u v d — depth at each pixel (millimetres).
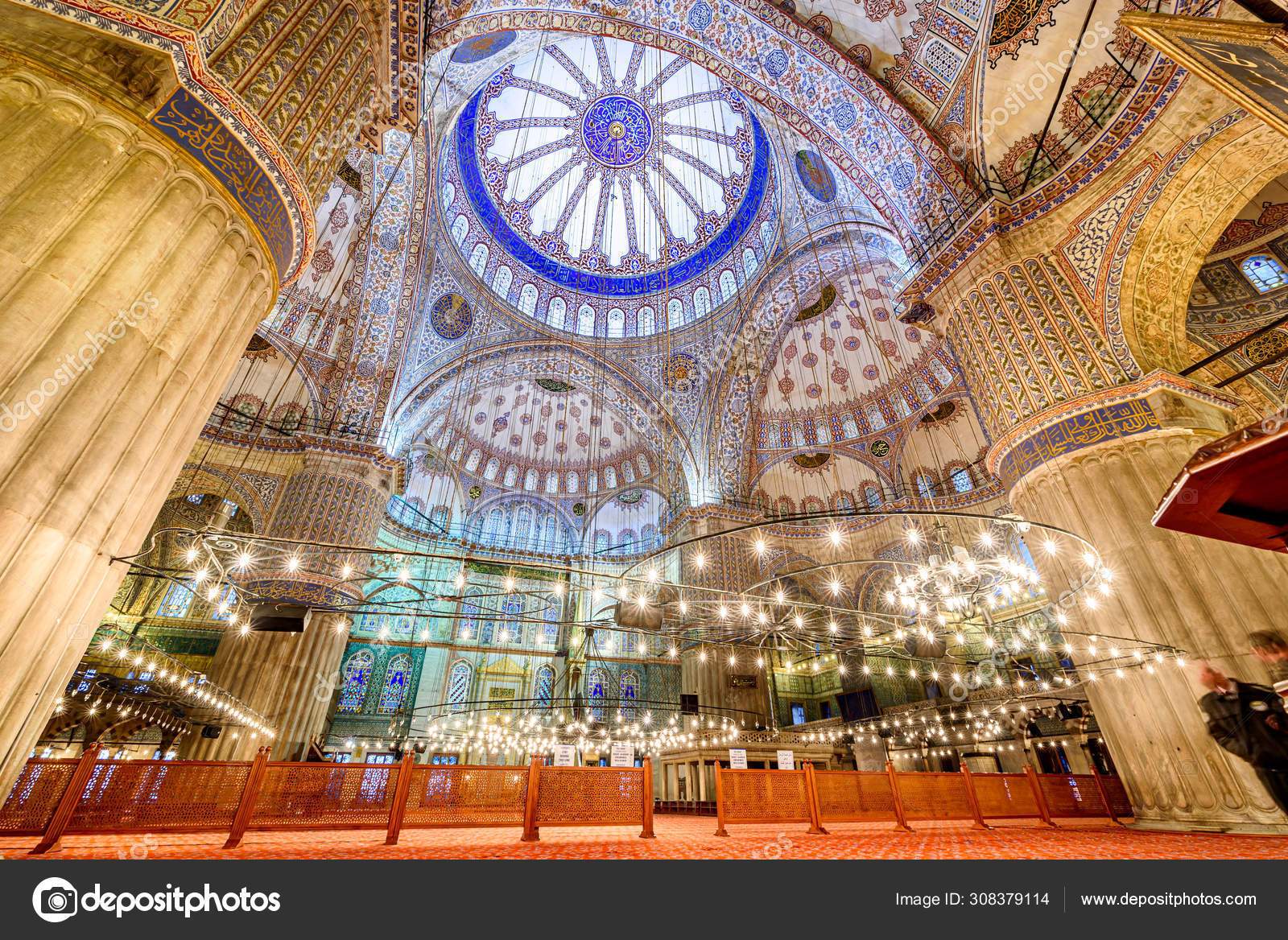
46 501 3334
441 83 12992
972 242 9078
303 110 5281
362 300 14438
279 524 12641
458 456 20828
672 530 18609
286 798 5312
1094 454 7367
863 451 19062
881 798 7129
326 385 14445
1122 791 8125
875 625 11336
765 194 17406
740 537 17438
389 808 5652
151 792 5023
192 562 5184
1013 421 8273
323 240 14414
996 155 9383
